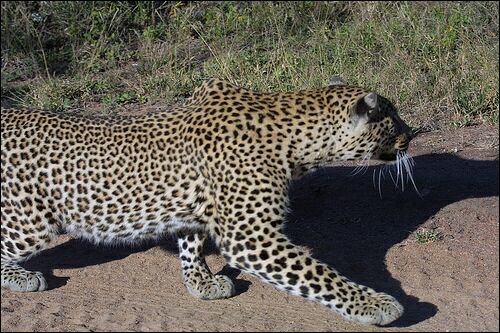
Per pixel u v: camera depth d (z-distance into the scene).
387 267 8.01
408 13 13.30
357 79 11.72
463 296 7.49
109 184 7.33
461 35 12.47
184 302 7.59
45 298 7.68
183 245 7.78
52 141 7.41
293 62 12.27
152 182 7.32
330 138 7.35
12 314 7.38
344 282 6.99
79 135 7.43
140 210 7.38
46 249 8.65
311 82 11.66
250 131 7.16
